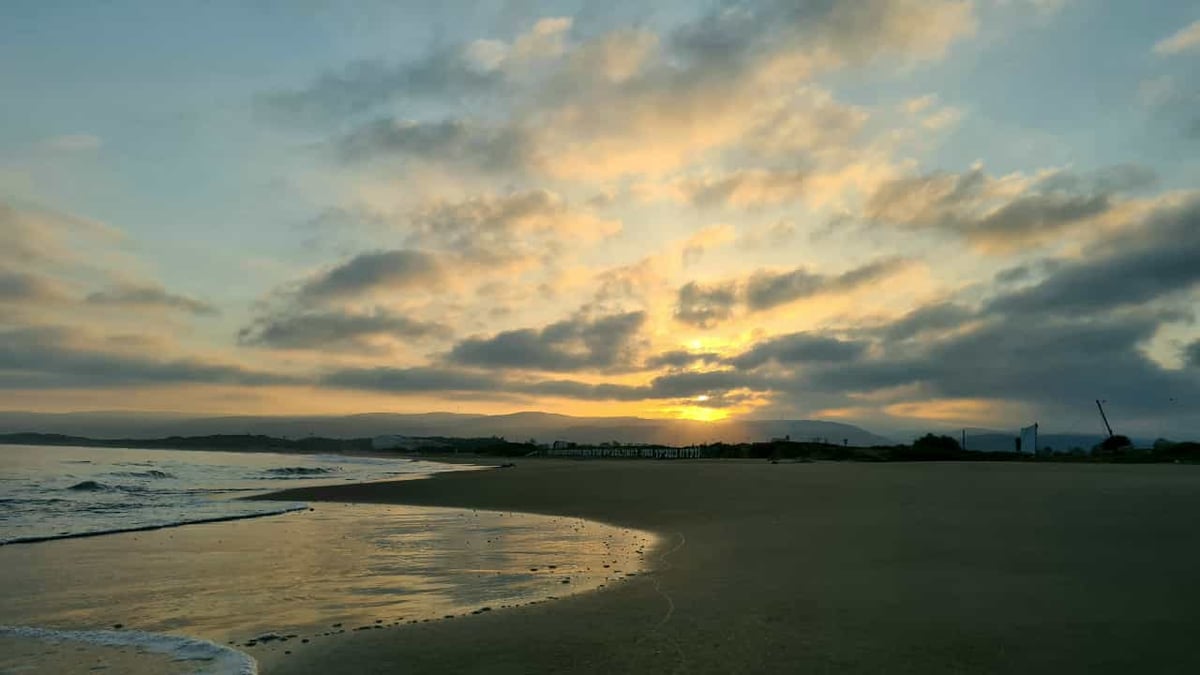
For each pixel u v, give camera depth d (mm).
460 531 16828
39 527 17688
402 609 8836
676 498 23359
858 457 74562
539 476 38625
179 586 10383
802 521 16141
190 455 119688
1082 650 6289
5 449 121000
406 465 79625
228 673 6238
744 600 8484
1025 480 28250
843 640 6742
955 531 13688
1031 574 9602
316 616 8508
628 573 10812
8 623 8281
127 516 20438
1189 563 10211
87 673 6398
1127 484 25172
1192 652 6184
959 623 7242
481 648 6770
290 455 143500
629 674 5918
